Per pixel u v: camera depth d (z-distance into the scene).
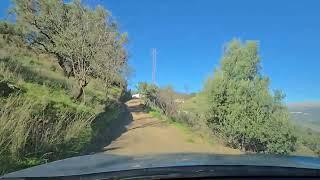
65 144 13.96
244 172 2.68
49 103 17.03
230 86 26.23
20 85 18.56
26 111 12.49
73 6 31.30
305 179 2.70
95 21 30.34
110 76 35.28
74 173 2.63
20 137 11.01
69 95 24.61
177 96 44.19
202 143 25.98
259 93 25.55
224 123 26.00
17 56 31.14
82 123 17.03
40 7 35.94
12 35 37.25
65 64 34.00
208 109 27.16
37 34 36.59
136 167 2.72
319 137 25.23
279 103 25.30
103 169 2.71
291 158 3.48
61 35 31.17
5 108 11.55
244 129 24.91
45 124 13.73
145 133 27.47
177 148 22.36
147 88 51.28
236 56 27.62
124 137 24.17
